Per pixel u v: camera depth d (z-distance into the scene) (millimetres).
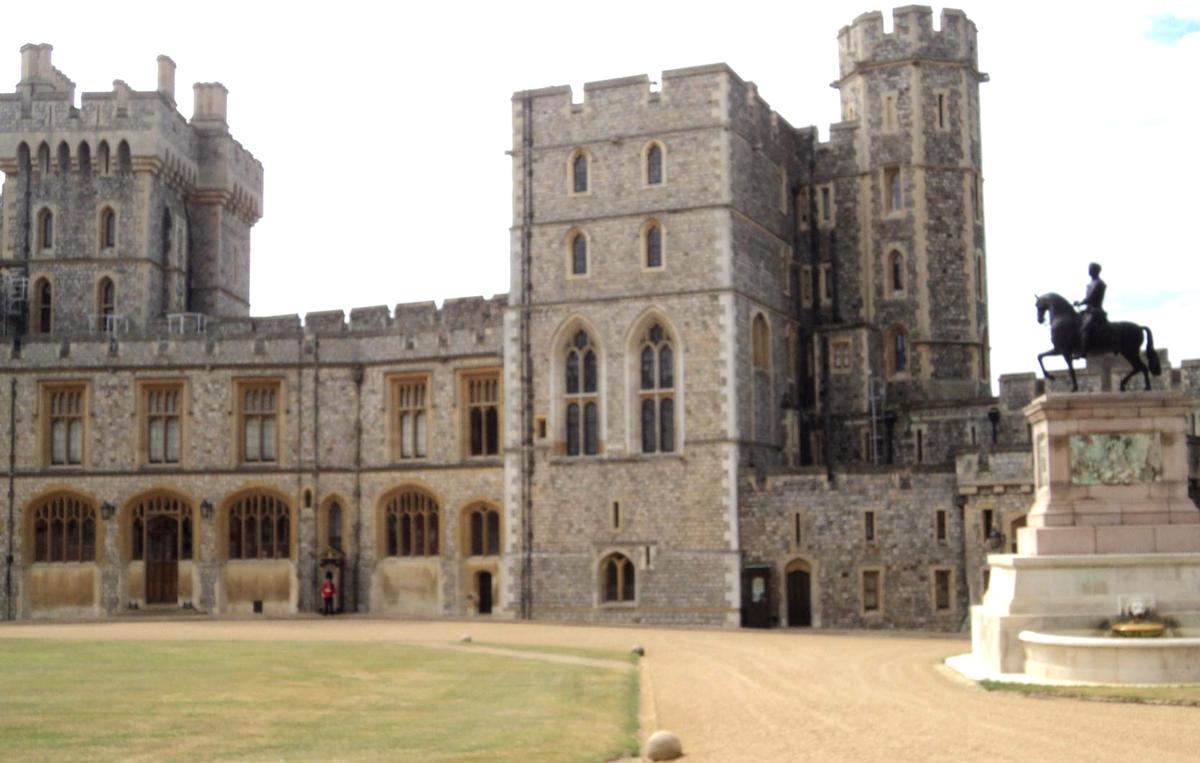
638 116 52625
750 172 53688
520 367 53500
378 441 57031
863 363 57156
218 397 57875
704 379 50750
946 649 37375
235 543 57688
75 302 65000
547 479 52719
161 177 66500
